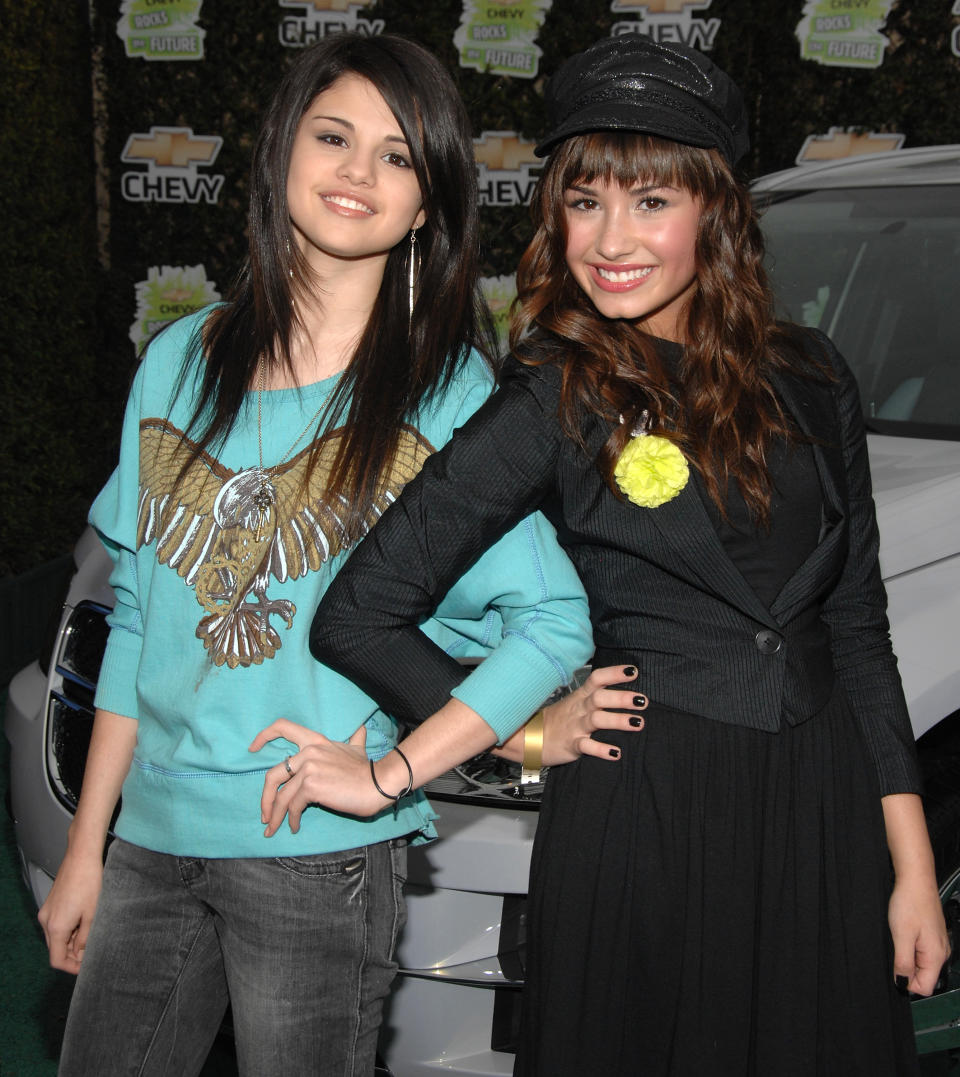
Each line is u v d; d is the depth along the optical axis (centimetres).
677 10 614
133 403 177
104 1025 166
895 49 618
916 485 259
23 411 516
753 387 166
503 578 161
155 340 179
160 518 166
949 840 234
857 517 176
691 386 168
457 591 164
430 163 162
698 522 160
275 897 157
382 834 162
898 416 300
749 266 169
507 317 180
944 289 318
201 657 160
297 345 170
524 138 608
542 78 606
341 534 161
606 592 166
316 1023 158
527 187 613
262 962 158
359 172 159
